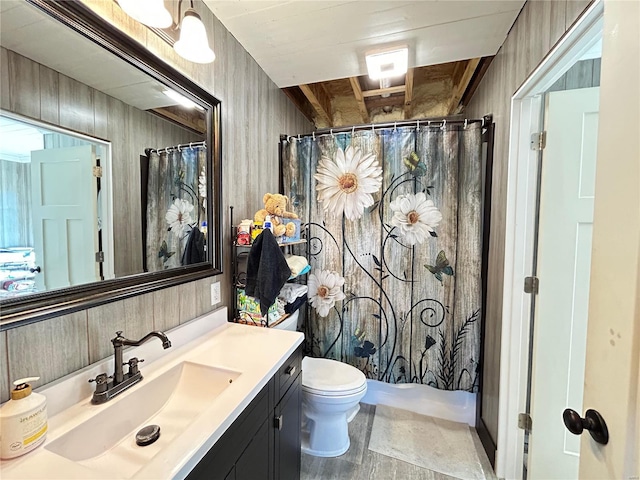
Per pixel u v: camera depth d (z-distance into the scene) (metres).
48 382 0.81
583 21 0.91
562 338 1.44
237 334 1.42
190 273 1.32
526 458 1.59
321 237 2.07
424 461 1.67
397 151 1.90
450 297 1.87
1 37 0.71
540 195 1.46
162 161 1.18
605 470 0.52
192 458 0.66
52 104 0.82
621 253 0.50
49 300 0.80
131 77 1.03
